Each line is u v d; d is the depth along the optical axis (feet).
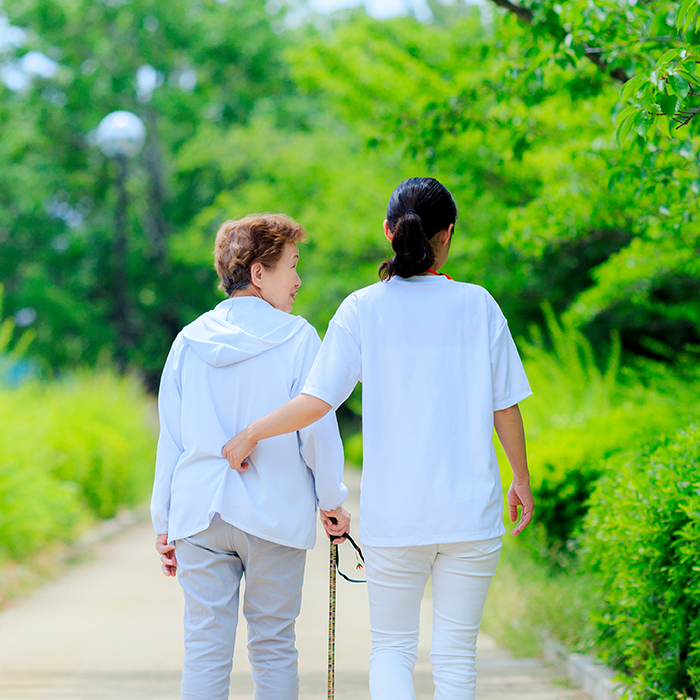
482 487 20.80
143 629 49.49
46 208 269.03
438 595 21.25
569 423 63.21
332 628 23.26
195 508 22.29
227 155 228.84
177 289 272.51
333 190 147.95
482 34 107.96
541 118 59.67
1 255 272.10
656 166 38.93
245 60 260.21
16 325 261.85
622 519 31.27
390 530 20.66
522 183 91.76
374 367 21.36
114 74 257.75
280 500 22.49
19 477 69.10
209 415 22.70
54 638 47.16
